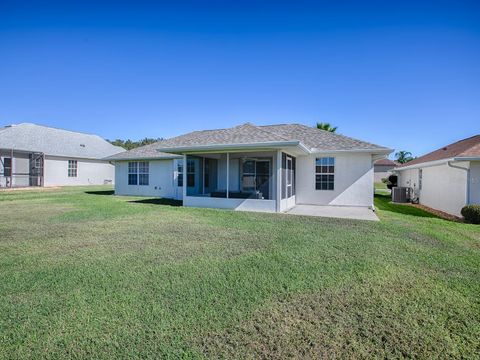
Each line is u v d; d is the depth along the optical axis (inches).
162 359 90.1
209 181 553.9
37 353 93.0
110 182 1205.7
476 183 435.2
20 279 154.4
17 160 901.8
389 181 1136.2
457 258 197.5
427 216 454.3
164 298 132.3
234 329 107.2
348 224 319.3
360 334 104.5
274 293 138.2
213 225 309.4
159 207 462.9
